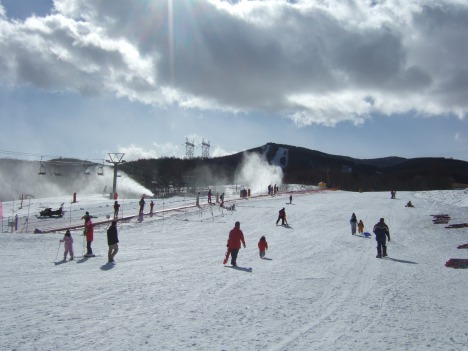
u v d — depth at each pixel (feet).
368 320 32.89
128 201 197.26
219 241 90.68
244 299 38.73
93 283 44.60
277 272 54.03
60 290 40.86
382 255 71.05
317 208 164.86
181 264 59.67
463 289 45.24
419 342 27.58
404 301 39.45
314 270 56.29
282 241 90.94
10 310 33.06
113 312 33.32
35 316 31.58
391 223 127.54
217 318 32.30
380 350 25.95
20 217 145.18
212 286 44.06
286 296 40.52
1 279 46.01
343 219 136.46
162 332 28.55
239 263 61.57
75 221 129.80
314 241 91.35
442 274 54.54
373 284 47.50
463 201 178.19
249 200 196.24
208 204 170.40
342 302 38.68
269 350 25.55
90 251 67.10
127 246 81.15
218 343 26.61
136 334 27.96
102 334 27.78
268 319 32.48
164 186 413.80
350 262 64.34
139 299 37.73
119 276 49.14
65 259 62.34
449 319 33.47
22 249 72.90
